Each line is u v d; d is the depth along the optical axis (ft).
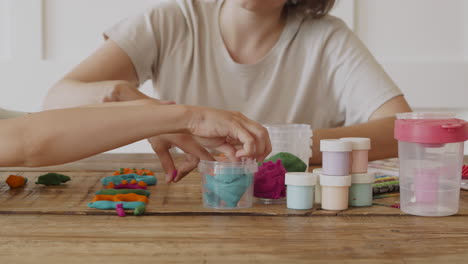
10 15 7.60
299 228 2.10
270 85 4.86
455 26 7.91
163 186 3.06
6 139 2.43
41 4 7.63
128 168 3.64
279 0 4.42
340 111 4.99
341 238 1.95
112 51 4.57
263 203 2.62
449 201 2.34
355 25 7.86
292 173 2.53
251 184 2.52
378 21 7.88
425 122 2.38
